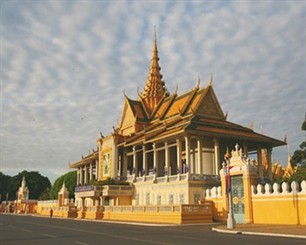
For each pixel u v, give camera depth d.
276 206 33.81
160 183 52.81
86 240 20.62
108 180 63.53
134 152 64.19
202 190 47.72
